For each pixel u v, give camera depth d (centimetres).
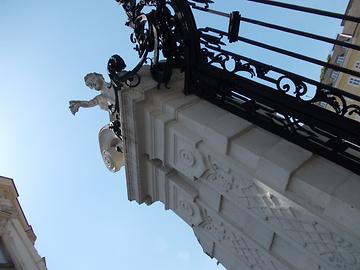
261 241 599
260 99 532
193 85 628
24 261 912
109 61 662
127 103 660
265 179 519
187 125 608
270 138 534
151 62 661
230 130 555
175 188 707
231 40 552
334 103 466
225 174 583
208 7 580
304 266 546
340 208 440
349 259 464
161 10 624
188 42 598
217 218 660
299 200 484
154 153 689
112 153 854
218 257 723
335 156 476
